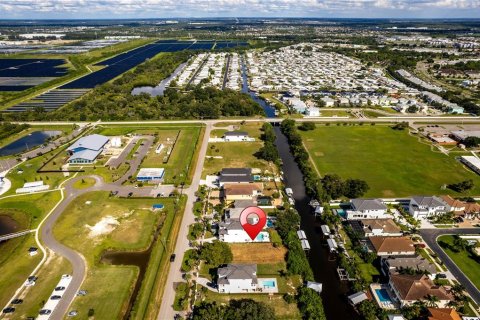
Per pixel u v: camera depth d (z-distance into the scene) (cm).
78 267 10906
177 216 13500
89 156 18075
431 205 13312
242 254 11500
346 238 12275
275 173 17125
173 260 11194
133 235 12462
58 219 13388
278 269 10875
